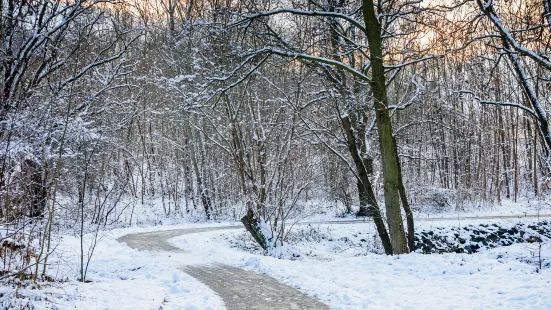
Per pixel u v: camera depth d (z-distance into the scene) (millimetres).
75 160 15852
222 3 14992
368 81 12688
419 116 24422
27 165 10773
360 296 8562
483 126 38156
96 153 17516
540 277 8586
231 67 14117
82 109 17094
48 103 11961
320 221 26641
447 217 26953
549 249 13234
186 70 22578
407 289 8766
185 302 8625
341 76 16297
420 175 33219
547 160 14117
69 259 13000
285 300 8781
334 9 14172
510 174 43438
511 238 22078
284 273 11492
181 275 11234
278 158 18125
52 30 13938
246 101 20516
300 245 19828
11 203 8680
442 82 27391
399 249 12711
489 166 38250
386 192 12953
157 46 27609
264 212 18453
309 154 20422
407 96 18797
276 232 18375
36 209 9648
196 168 31938
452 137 36031
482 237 21719
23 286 7922
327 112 20672
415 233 21281
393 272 10305
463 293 8070
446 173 36938
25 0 13055
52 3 14141
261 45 14336
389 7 14633
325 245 20781
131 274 11391
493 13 10789
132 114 23031
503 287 8125
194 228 25422
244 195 18609
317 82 19531
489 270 9547
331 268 11586
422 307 7488
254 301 8766
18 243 8781
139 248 17500
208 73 15273
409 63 12812
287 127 19266
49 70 12680
